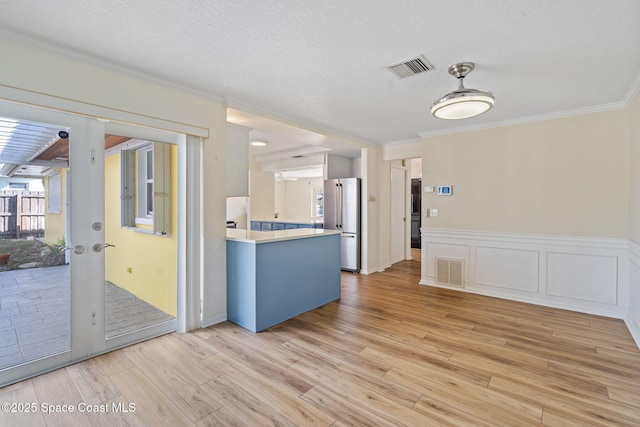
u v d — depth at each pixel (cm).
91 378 206
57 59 202
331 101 310
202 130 282
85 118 223
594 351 247
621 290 316
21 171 205
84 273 228
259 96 296
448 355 241
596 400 186
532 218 367
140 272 279
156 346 253
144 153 273
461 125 404
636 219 279
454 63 226
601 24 177
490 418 171
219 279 304
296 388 197
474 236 409
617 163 316
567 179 344
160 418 169
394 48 206
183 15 170
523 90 279
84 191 226
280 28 183
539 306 357
